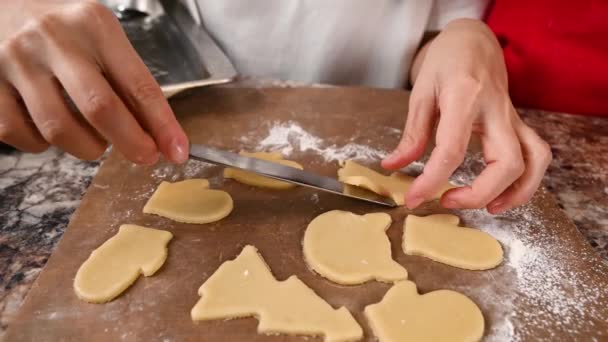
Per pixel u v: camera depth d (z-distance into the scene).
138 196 0.41
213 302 0.34
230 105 0.52
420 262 0.38
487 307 0.35
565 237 0.39
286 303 0.34
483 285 0.36
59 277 0.35
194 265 0.37
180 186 0.42
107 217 0.40
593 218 0.42
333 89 0.55
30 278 0.36
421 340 0.32
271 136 0.48
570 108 0.58
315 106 0.52
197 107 0.52
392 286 0.36
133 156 0.33
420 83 0.42
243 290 0.35
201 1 0.61
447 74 0.40
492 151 0.37
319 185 0.40
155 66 0.56
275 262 0.37
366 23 0.59
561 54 0.56
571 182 0.46
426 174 0.37
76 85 0.31
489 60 0.43
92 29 0.32
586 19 0.53
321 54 0.61
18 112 0.34
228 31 0.61
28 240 0.38
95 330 0.32
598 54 0.54
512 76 0.59
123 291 0.35
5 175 0.44
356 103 0.53
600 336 0.33
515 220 0.41
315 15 0.59
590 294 0.35
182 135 0.34
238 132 0.49
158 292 0.35
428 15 0.58
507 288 0.36
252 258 0.37
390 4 0.58
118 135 0.32
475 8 0.59
